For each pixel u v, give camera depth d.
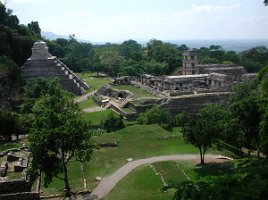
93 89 124.94
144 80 111.62
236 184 8.30
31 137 37.25
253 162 9.40
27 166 45.91
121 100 92.12
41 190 41.03
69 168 47.16
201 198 8.11
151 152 53.66
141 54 184.25
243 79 102.44
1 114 64.38
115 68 159.88
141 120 73.31
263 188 7.84
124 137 60.25
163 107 80.94
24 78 111.94
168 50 175.62
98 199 38.22
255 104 44.97
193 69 126.12
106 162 49.59
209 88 97.38
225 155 50.72
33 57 117.31
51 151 36.31
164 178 41.38
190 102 82.81
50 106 59.56
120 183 42.19
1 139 65.31
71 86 115.00
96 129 72.12
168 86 100.31
